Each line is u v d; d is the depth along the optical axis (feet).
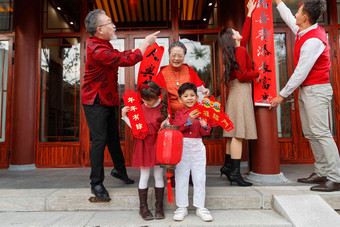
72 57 12.00
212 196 6.07
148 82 5.66
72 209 6.05
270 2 7.57
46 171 10.34
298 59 6.79
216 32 11.98
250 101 7.10
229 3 11.67
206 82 11.90
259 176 7.40
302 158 11.55
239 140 6.95
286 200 5.74
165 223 5.14
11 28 12.02
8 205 6.06
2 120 11.66
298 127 11.69
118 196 6.03
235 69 6.91
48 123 11.68
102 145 6.07
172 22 12.05
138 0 12.09
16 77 11.21
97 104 6.09
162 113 5.67
